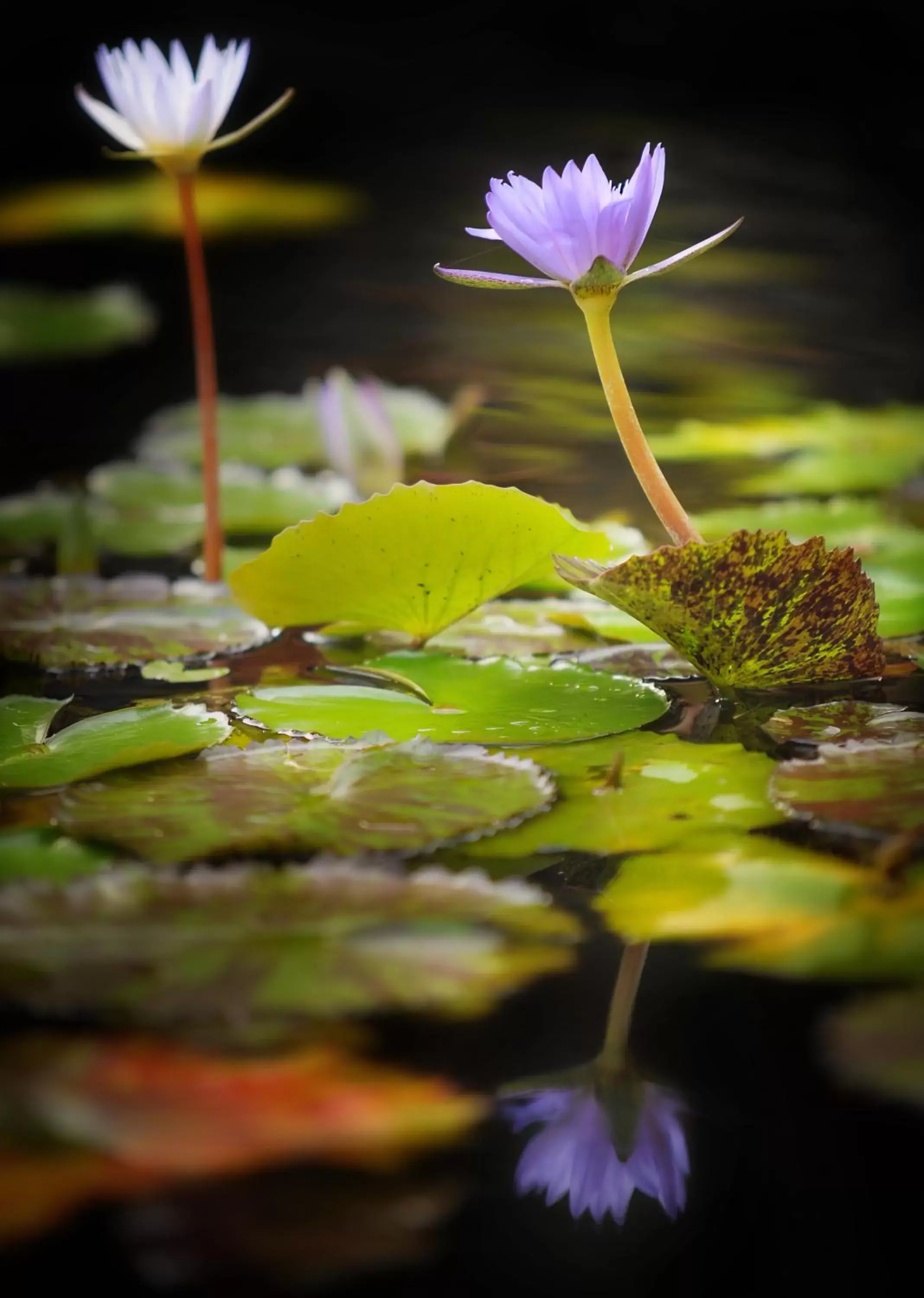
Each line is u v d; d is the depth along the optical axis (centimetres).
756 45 614
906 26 568
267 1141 185
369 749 204
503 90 650
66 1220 171
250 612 215
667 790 201
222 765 203
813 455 254
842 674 210
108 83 227
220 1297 160
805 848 197
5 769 202
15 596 228
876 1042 188
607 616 223
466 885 194
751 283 386
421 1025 189
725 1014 189
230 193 518
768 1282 171
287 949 191
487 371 310
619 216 207
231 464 256
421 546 212
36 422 286
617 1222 179
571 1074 187
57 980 189
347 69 671
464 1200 179
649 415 277
